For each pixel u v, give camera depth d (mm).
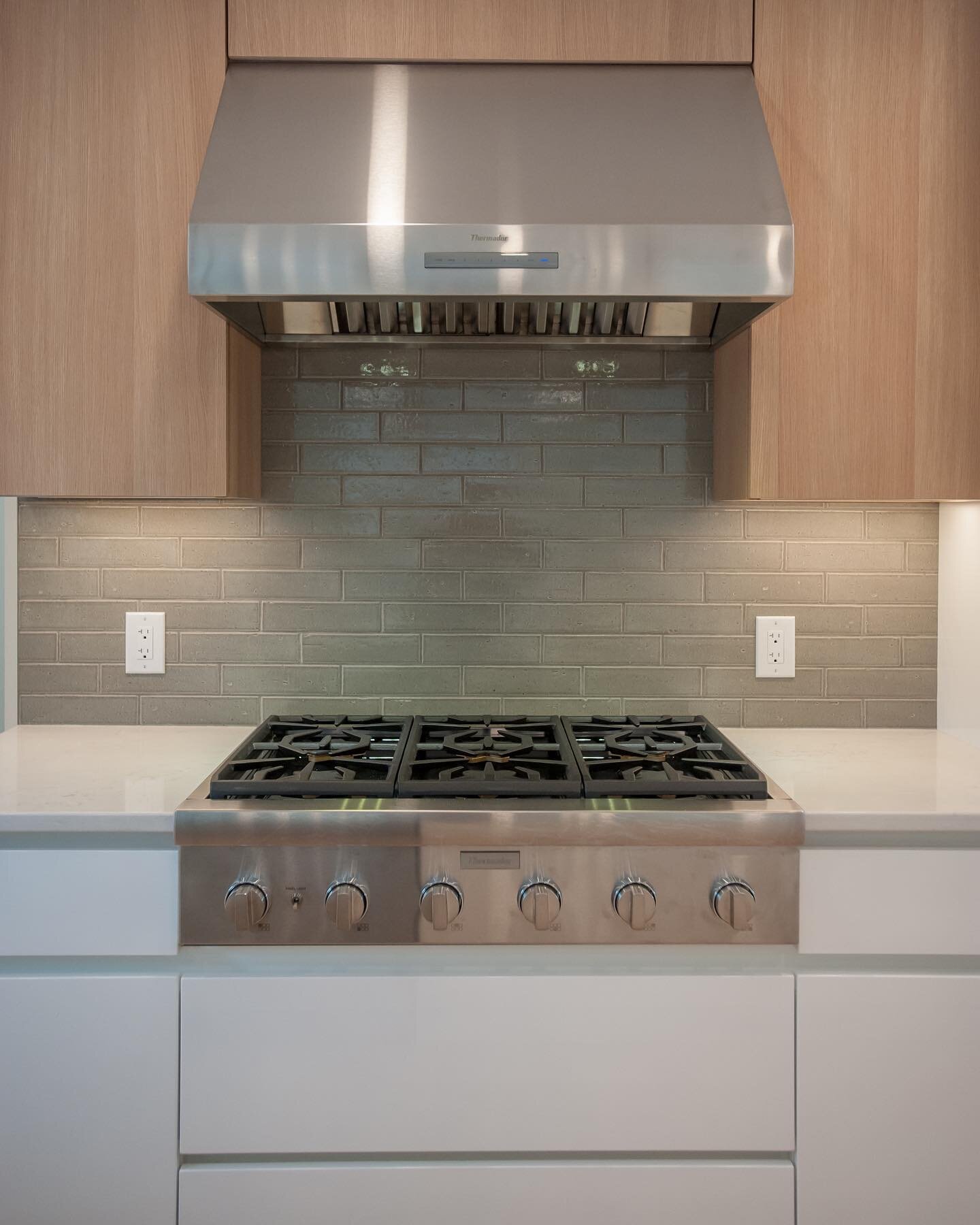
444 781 1535
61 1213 1491
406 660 2088
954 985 1501
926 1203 1512
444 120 1676
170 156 1707
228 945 1485
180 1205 1492
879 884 1497
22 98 1700
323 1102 1490
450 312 1929
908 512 2096
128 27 1701
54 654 2082
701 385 2068
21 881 1475
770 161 1628
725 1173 1508
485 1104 1495
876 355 1735
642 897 1429
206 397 1727
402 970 1503
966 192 1732
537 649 2090
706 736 1908
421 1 1719
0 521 2096
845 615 2102
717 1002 1495
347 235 1533
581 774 1592
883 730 2088
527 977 1487
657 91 1719
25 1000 1474
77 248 1713
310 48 1719
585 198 1579
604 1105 1499
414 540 2076
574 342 1991
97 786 1616
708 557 2090
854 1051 1504
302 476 2068
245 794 1522
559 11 1722
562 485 2076
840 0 1723
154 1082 1484
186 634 2084
